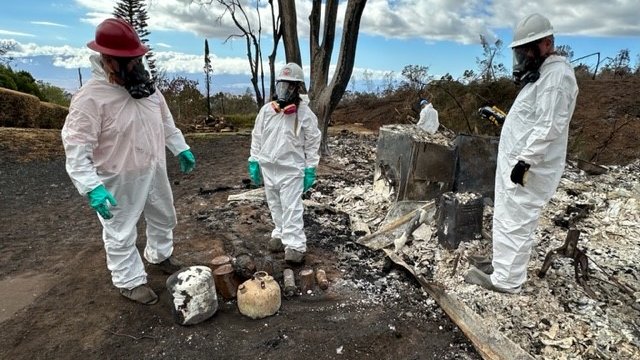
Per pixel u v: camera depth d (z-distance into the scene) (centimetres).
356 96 2252
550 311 342
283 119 393
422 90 1498
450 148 541
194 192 677
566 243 375
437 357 302
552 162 326
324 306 355
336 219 551
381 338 318
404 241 454
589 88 1410
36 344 302
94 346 301
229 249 450
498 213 352
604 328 324
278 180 407
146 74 319
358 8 827
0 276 399
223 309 346
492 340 303
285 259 418
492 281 362
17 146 985
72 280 386
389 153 586
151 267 406
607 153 1076
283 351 299
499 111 481
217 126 1591
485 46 1485
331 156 959
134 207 335
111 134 310
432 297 367
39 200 655
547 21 313
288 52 954
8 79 1371
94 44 295
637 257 450
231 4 1377
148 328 321
